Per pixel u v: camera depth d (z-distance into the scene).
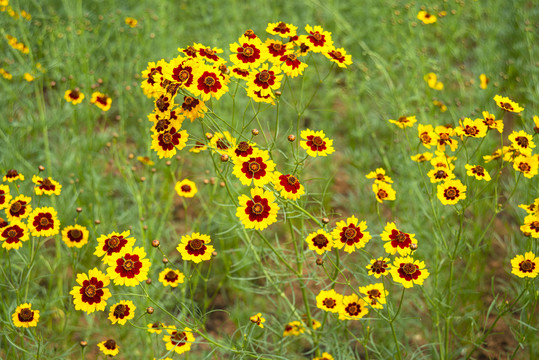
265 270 1.14
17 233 1.04
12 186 1.27
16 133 1.37
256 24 1.88
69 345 1.16
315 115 1.60
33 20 1.72
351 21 1.93
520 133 1.06
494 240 1.31
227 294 1.26
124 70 1.66
